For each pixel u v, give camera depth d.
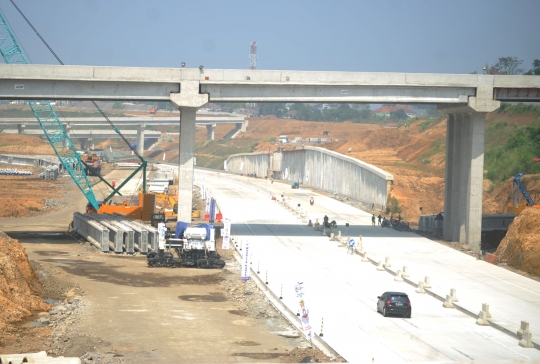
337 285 54.91
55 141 91.75
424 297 52.06
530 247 64.19
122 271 59.34
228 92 73.06
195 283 55.38
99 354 34.41
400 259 68.00
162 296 49.97
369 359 34.75
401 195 111.25
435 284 56.34
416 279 58.03
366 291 53.16
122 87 71.19
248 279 56.25
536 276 61.62
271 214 105.19
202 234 62.62
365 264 65.25
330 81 73.56
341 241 76.62
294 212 107.19
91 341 36.81
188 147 73.12
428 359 35.31
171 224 90.38
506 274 62.12
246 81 72.31
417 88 75.31
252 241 77.38
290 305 47.00
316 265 63.59
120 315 43.62
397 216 106.06
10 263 47.00
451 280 58.50
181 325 41.62
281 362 34.12
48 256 66.00
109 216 83.50
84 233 80.06
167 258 62.12
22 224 92.75
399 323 43.44
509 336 41.19
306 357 34.66
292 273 59.25
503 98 75.69
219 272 60.25
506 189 103.69
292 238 80.56
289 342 38.53
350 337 39.34
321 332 39.66
